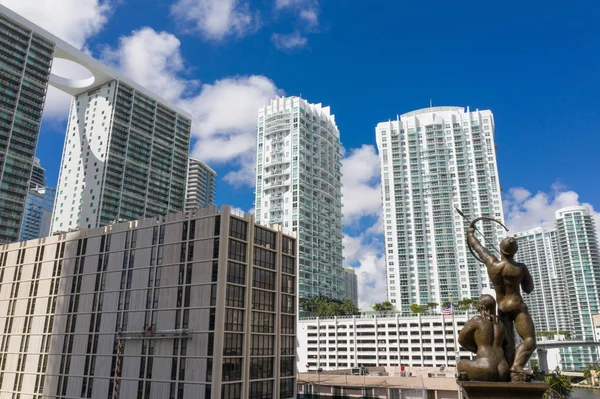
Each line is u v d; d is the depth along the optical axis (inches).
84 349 3284.9
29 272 3846.0
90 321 3336.6
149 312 3065.9
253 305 3048.7
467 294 7637.8
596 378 6850.4
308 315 7017.7
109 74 7190.0
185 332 2837.1
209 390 2659.9
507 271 690.2
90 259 3518.7
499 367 663.1
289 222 7303.2
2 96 5551.2
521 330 674.2
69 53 6530.5
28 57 5915.4
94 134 7185.0
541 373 4653.1
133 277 3235.7
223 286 2829.7
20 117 5679.1
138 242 3304.6
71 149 7332.7
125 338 3088.1
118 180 6998.0
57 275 3661.4
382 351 6166.3
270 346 3137.3
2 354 3745.1
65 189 7150.6
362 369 5068.9
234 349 2827.3
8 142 5502.0
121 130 7209.6
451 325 5856.3
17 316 3772.1
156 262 3159.5
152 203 7436.0
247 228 3132.4
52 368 3398.1
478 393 657.6
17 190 5506.9
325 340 6594.5
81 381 3213.6
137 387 2930.6
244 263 3051.2
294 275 3513.8
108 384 3080.7
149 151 7549.2
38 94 5930.1
